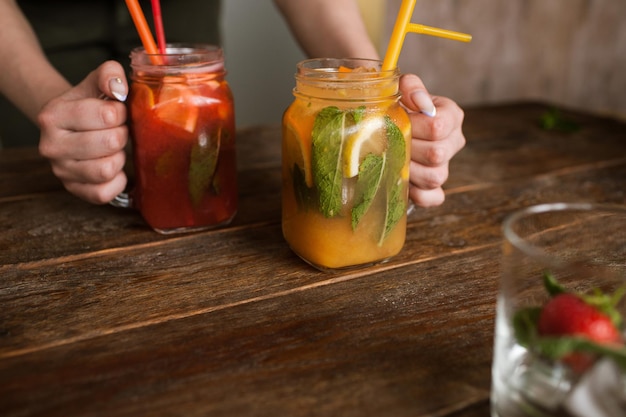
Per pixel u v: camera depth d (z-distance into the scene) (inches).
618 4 71.6
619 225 17.5
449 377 16.7
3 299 19.6
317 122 19.3
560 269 14.6
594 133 35.9
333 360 17.2
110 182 23.6
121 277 20.8
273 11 58.2
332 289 20.3
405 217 21.3
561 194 27.5
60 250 22.4
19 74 26.3
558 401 13.9
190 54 22.0
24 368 16.8
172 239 23.2
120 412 15.5
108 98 23.0
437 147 22.4
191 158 22.3
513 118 38.9
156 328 18.4
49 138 23.1
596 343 13.2
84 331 18.2
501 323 15.3
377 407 15.7
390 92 19.8
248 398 15.9
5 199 26.3
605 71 74.5
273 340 17.9
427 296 20.0
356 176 19.6
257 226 24.3
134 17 22.1
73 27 38.7
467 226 24.5
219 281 20.7
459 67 64.7
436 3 60.1
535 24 67.4
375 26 50.3
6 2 28.0
